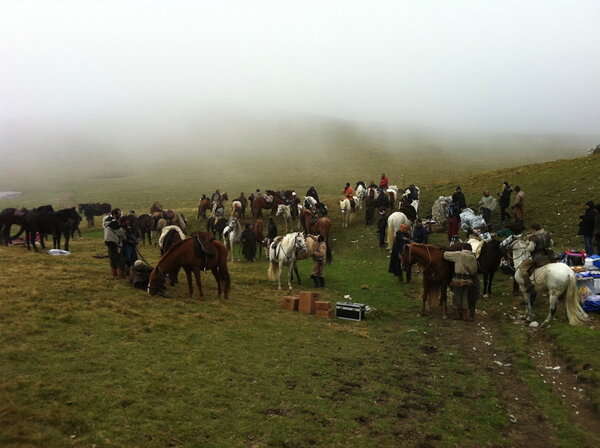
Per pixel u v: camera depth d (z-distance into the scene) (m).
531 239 14.06
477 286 14.76
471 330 13.99
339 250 28.86
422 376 10.55
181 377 9.23
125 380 8.75
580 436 8.12
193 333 12.02
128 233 16.69
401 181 68.06
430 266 14.99
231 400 8.57
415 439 7.86
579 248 22.34
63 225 23.45
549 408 9.06
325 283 20.48
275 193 38.41
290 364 10.62
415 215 27.00
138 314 12.87
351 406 8.84
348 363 11.04
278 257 18.75
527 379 10.41
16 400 7.59
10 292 13.46
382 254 26.73
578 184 31.31
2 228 23.62
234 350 11.16
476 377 10.55
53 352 9.66
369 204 32.94
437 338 13.29
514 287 17.19
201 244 15.34
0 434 6.65
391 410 8.80
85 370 8.98
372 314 15.35
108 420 7.38
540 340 12.92
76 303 13.14
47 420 7.14
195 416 7.86
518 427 8.51
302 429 7.82
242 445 7.22
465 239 26.38
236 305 15.62
